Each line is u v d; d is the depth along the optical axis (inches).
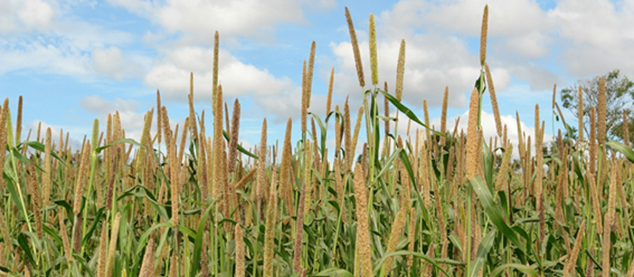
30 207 190.4
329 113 163.6
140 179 171.9
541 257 132.2
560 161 182.5
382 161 158.4
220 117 109.5
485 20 132.2
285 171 131.1
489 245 103.3
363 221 72.6
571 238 156.9
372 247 131.1
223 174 113.0
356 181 72.4
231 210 124.9
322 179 161.9
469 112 95.6
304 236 140.0
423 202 133.7
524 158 179.6
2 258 114.2
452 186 162.2
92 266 132.8
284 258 131.7
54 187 225.5
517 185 226.7
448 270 136.3
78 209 117.3
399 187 165.2
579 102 175.2
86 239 123.4
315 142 170.1
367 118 133.1
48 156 136.9
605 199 187.3
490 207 92.7
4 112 115.0
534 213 172.4
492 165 121.8
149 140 157.9
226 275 113.9
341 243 158.4
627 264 147.1
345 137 146.8
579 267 142.3
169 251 128.6
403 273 137.9
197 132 161.3
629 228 150.0
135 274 112.6
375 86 133.2
